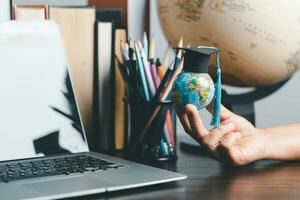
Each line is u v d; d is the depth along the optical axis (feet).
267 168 2.61
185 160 2.84
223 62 2.98
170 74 2.77
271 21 2.83
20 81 2.67
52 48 2.81
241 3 2.80
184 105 2.60
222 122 2.78
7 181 2.10
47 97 2.72
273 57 2.93
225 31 2.86
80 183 2.06
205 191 2.14
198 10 2.88
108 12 3.19
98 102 3.08
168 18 3.07
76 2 3.88
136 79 2.81
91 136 3.10
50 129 2.68
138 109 2.81
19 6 2.94
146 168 2.35
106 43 3.09
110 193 2.08
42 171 2.28
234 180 2.34
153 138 2.79
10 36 2.71
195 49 2.59
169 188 2.18
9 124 2.59
